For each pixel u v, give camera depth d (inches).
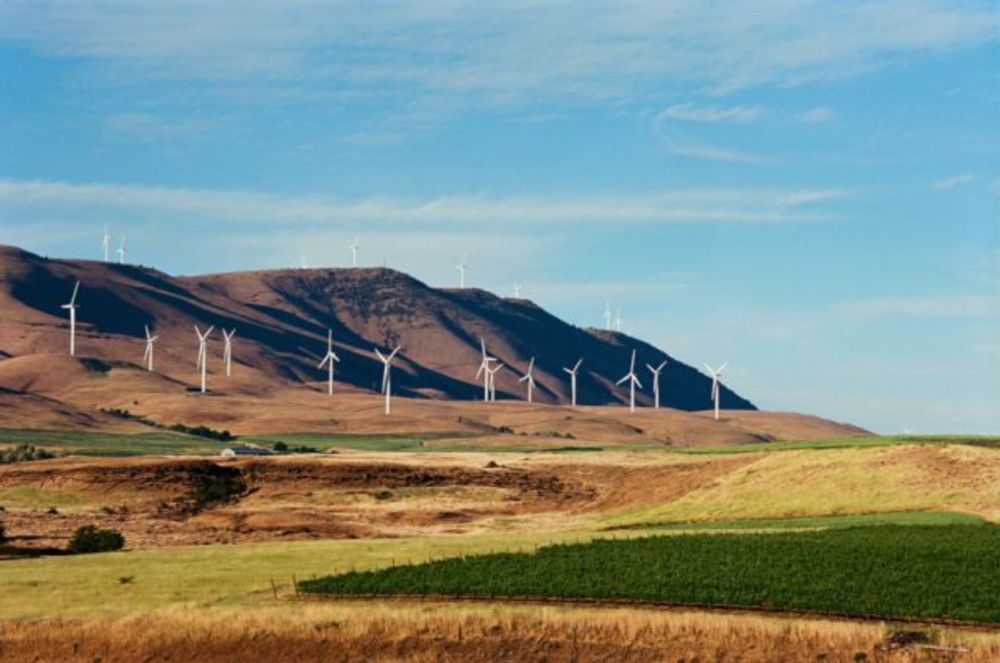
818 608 3289.9
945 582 3489.2
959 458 5693.9
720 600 3376.0
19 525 6102.4
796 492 5556.1
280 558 4261.8
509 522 6171.3
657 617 3189.0
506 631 3211.1
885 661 2977.4
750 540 4173.2
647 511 5816.9
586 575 3661.4
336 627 3275.1
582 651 3129.9
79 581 3880.4
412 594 3567.9
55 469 7313.0
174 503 6963.6
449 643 3196.4
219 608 3447.3
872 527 4485.7
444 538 4854.8
